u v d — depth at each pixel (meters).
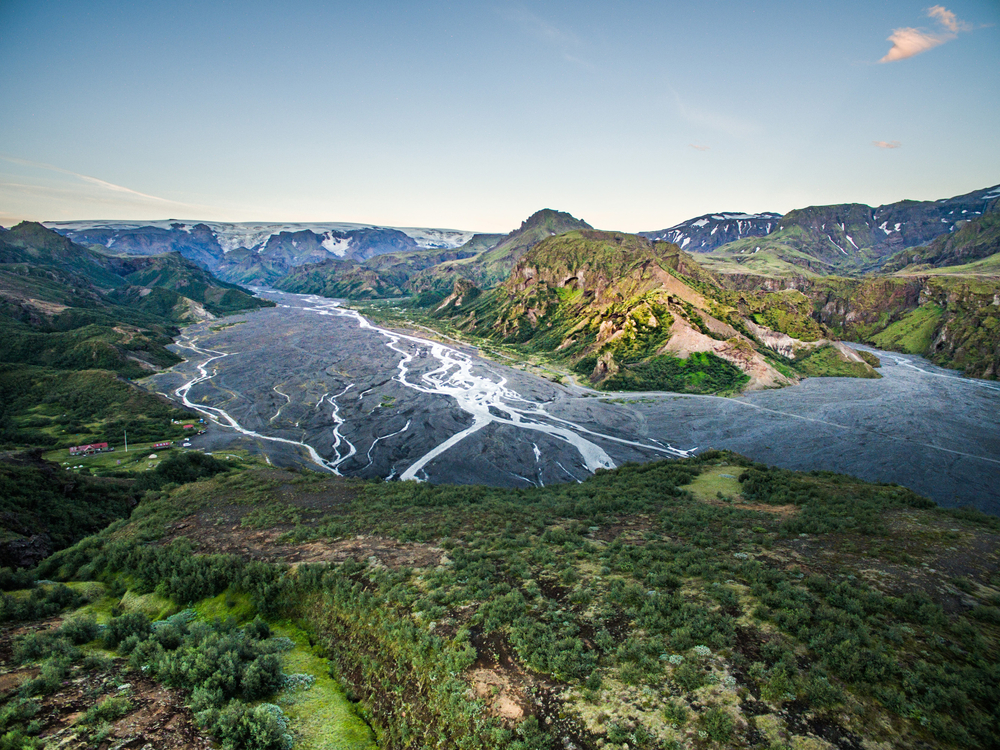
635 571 24.11
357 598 24.16
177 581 29.14
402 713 17.67
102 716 16.12
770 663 16.11
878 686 14.43
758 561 24.38
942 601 19.42
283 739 16.23
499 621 20.12
